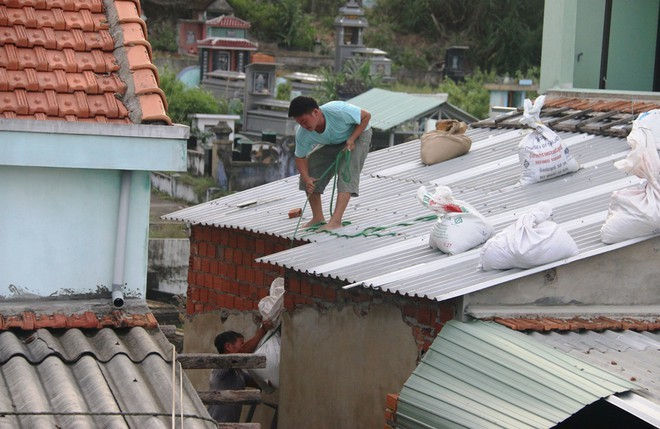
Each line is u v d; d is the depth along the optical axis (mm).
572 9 17156
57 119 8523
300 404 12641
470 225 11203
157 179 36719
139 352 8328
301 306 12703
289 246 13875
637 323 10414
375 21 72875
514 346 9523
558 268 10422
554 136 13086
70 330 8578
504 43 70375
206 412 7727
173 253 25062
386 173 15227
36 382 7742
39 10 9461
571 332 10109
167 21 64562
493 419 8914
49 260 8867
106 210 8977
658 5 18172
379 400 11281
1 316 8602
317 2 72562
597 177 12891
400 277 10516
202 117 39750
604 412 10180
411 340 10828
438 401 9453
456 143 15219
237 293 15031
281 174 35438
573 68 17359
